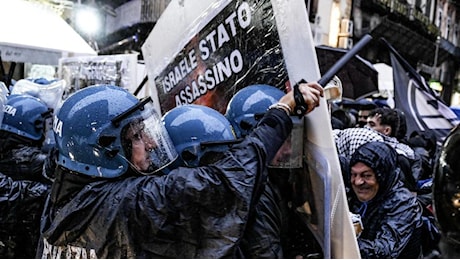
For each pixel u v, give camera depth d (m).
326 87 1.30
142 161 1.21
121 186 1.17
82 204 1.17
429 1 16.77
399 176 2.03
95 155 1.18
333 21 10.71
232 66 1.47
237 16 1.43
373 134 2.79
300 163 1.27
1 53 3.58
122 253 1.14
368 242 1.80
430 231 1.97
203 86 1.61
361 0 12.40
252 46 1.39
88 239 1.18
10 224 2.00
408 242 1.83
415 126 4.24
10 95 2.65
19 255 2.09
